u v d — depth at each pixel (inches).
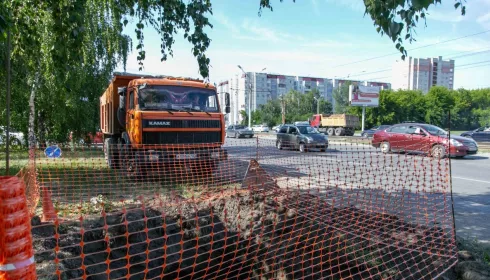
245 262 160.7
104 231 165.2
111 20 411.8
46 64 251.9
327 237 152.2
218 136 317.4
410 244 147.9
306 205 187.6
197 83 326.0
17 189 57.4
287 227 163.9
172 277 167.8
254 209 183.6
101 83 570.6
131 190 246.8
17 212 57.2
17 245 56.9
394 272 131.9
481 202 244.7
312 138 621.9
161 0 187.3
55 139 514.6
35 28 170.4
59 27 124.0
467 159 519.8
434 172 371.9
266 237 162.6
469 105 2162.9
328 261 138.7
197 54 190.7
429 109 2039.9
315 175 320.8
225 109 350.9
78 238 154.1
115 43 514.6
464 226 188.5
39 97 431.2
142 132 286.0
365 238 150.3
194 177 289.9
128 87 316.5
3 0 131.6
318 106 2728.8
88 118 547.2
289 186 265.3
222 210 191.6
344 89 2822.3
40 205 204.2
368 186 270.8
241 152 498.9
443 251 143.5
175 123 295.9
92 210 192.2
